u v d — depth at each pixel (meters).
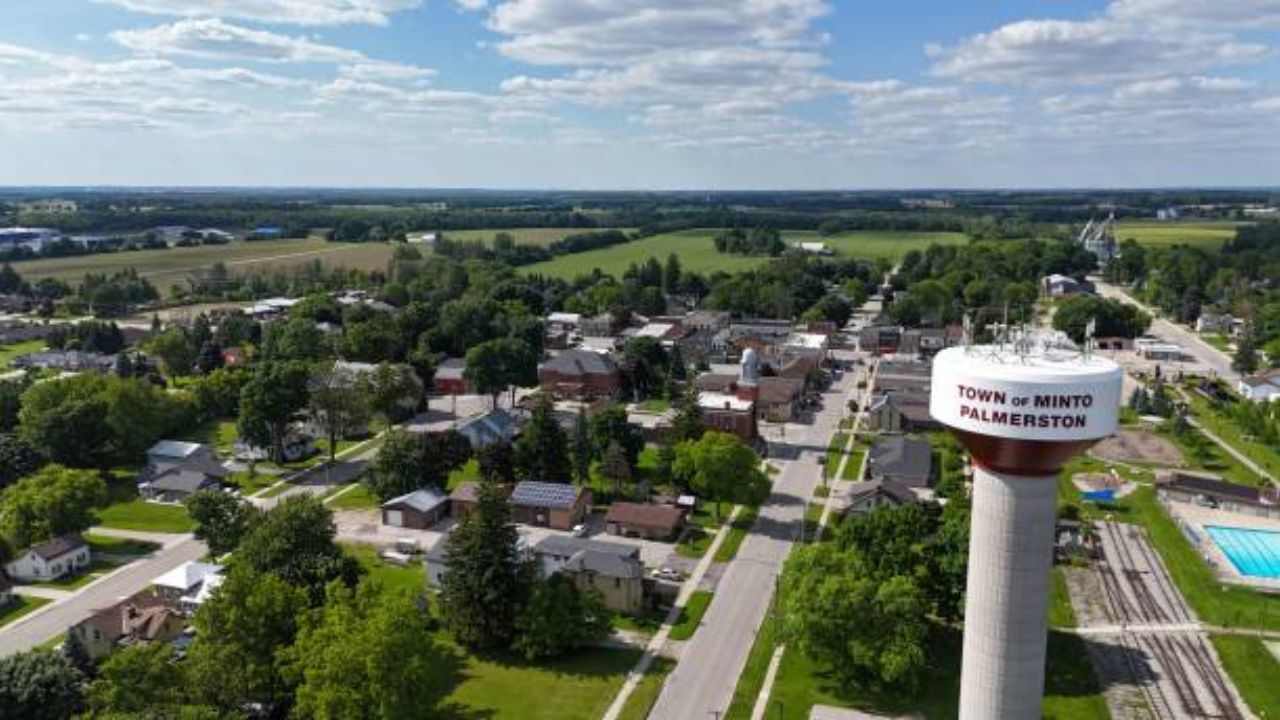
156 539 126.44
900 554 98.00
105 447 157.88
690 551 122.25
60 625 100.50
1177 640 99.38
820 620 86.81
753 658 94.44
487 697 86.94
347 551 122.38
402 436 142.00
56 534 118.31
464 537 96.94
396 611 78.56
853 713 84.31
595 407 190.62
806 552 93.00
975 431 58.47
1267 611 106.44
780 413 191.00
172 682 74.25
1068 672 92.44
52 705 74.00
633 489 143.00
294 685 80.94
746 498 131.00
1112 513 138.62
